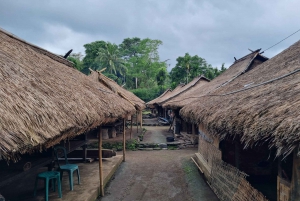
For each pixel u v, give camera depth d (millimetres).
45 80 4492
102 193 6945
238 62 14430
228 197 5785
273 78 5855
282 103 3480
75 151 9828
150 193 7164
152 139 16047
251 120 3631
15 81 3504
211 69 37906
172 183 8039
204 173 8352
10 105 2768
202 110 6969
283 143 2732
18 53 5082
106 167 9047
